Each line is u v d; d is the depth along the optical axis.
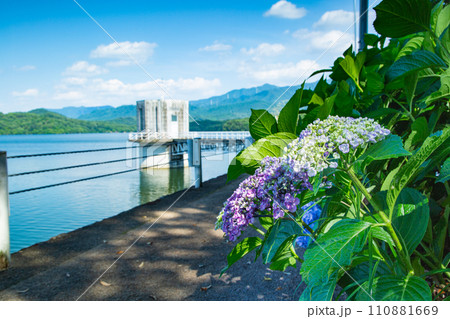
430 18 1.09
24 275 2.61
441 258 1.07
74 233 3.64
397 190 0.77
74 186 18.86
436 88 1.28
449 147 0.86
